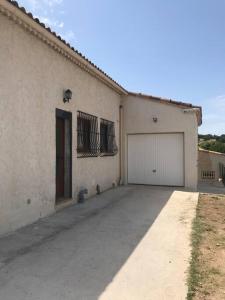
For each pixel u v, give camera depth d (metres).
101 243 5.67
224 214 8.17
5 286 3.94
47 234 6.16
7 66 6.11
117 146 13.63
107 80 11.47
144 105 13.87
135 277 4.27
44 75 7.53
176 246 5.55
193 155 13.23
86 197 10.15
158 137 13.88
